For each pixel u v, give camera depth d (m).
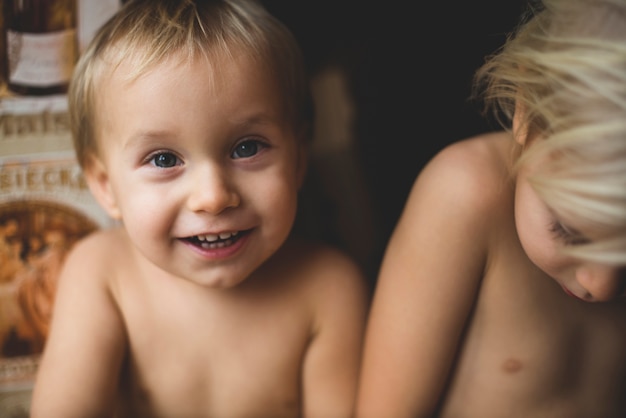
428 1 1.32
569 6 0.59
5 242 0.92
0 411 0.96
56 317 0.85
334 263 0.90
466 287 0.77
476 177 0.76
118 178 0.75
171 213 0.73
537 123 0.60
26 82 0.89
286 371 0.87
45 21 0.88
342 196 1.40
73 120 0.83
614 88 0.52
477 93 0.82
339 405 0.88
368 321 0.84
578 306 0.78
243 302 0.86
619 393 0.81
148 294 0.85
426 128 1.35
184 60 0.70
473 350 0.81
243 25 0.76
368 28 1.43
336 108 1.46
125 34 0.74
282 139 0.76
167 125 0.70
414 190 0.80
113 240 0.89
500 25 1.21
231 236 0.75
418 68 1.35
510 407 0.81
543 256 0.61
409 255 0.78
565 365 0.79
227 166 0.73
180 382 0.86
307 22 1.44
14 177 0.91
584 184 0.52
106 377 0.82
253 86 0.73
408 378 0.80
